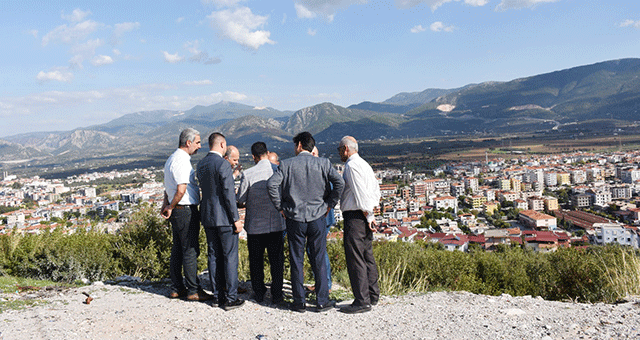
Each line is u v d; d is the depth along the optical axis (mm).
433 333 3637
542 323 3867
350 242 4496
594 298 5871
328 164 4586
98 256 6414
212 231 4602
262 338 3514
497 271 8023
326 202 4578
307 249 4664
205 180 4504
